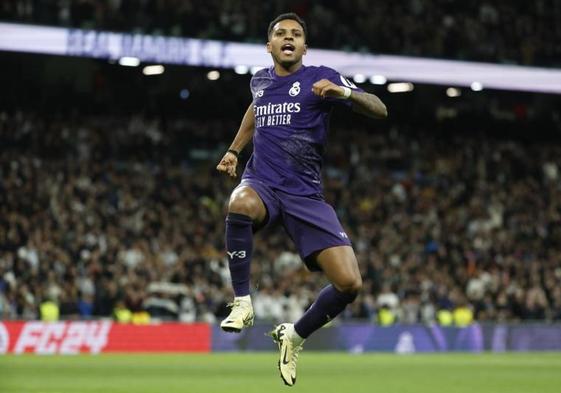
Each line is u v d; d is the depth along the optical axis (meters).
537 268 63.31
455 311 58.09
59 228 55.16
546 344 56.84
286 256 56.72
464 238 65.75
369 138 73.62
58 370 33.00
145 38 57.47
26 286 49.41
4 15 55.34
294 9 65.31
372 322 56.16
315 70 15.08
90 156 63.72
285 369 15.22
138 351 48.53
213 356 45.78
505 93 79.00
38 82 67.06
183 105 71.19
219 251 58.06
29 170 58.75
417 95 77.62
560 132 79.75
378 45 65.69
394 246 62.16
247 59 59.91
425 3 70.25
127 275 52.09
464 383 29.28
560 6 74.44
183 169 66.50
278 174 14.93
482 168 74.06
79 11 56.84
